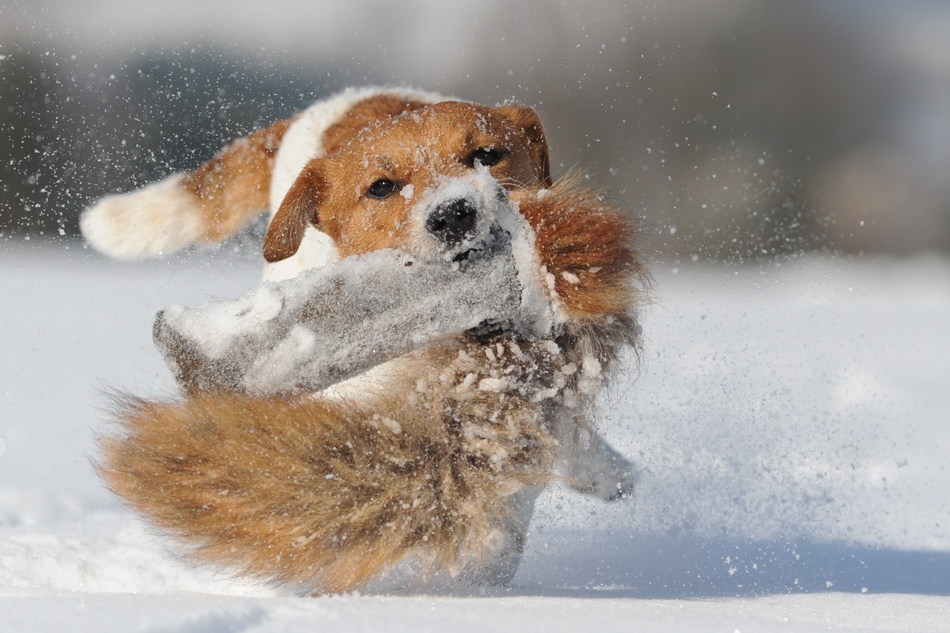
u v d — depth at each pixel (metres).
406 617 4.56
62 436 10.66
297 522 5.18
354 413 5.38
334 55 33.50
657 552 7.29
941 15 46.62
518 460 5.64
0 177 26.70
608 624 4.52
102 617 4.32
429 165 6.89
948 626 5.04
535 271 5.82
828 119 43.94
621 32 40.72
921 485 10.01
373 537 5.30
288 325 5.57
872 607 5.60
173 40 18.41
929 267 38.66
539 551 7.24
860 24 45.22
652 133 39.22
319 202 7.62
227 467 5.17
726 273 29.00
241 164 9.82
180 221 10.03
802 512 8.43
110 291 20.61
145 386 12.19
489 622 4.50
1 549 6.61
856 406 12.87
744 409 10.49
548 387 5.88
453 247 5.78
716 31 43.03
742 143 42.22
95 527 7.52
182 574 6.15
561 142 37.12
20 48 25.91
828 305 24.80
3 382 12.98
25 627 4.15
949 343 19.98
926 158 43.53
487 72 38.34
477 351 5.77
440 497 5.41
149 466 5.32
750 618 4.93
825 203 41.78
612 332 6.28
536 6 39.09
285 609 4.63
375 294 5.64
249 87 12.54
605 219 6.03
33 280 22.72
